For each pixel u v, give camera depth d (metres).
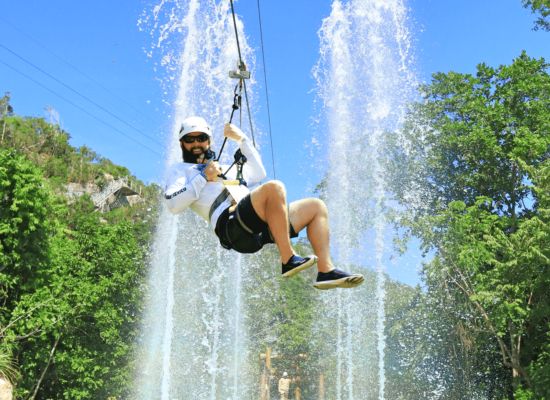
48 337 21.47
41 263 21.66
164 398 17.80
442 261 21.17
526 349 21.64
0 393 11.01
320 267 3.06
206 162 3.69
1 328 18.64
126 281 22.69
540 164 23.44
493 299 19.19
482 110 26.58
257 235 3.26
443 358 20.38
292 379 25.48
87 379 20.62
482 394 20.94
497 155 26.16
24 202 21.16
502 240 19.88
